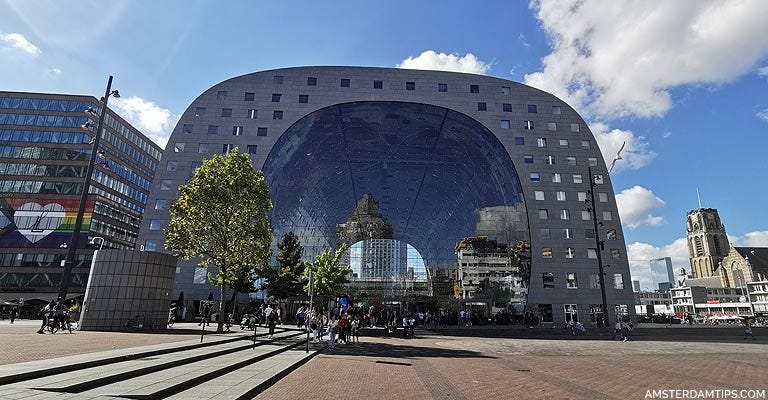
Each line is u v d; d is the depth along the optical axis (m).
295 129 56.16
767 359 18.23
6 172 76.56
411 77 58.91
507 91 60.25
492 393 10.03
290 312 55.53
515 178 57.66
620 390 10.59
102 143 81.25
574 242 55.34
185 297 47.19
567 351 22.00
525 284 54.53
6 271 72.44
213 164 27.80
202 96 55.41
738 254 138.38
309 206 68.06
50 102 80.38
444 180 68.19
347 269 57.25
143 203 93.62
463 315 54.94
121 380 8.98
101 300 25.89
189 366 11.55
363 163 65.38
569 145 59.06
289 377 11.69
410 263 83.81
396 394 9.67
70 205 76.06
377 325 46.56
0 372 8.09
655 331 42.12
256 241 27.31
